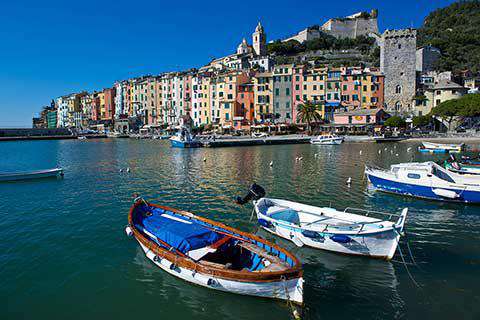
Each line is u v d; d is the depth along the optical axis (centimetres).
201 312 1296
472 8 19725
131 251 1808
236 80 11700
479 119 9981
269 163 5044
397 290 1421
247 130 11356
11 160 6166
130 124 15025
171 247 1570
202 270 1380
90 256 1752
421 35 18012
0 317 1278
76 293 1426
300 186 3372
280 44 17962
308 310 1295
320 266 1622
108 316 1284
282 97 11319
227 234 1605
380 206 2669
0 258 1734
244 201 2172
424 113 10588
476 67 13325
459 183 2758
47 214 2467
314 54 16962
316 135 10056
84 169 4725
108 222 2269
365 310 1294
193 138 8700
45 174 3925
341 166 4656
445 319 1234
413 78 10844
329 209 2022
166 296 1397
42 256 1755
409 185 2884
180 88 13775
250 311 1294
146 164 5147
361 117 10056
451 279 1505
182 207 2619
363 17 18888
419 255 1745
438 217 2383
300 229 1789
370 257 1683
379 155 5956
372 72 11200
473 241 1936
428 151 6506
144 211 2011
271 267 1339
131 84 15688
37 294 1420
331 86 11000
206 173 4197
